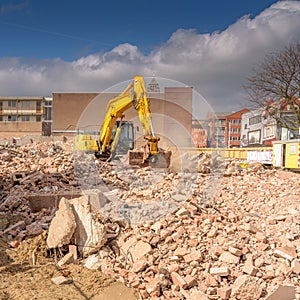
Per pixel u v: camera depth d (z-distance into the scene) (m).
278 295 4.01
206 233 5.44
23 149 16.53
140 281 4.41
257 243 5.21
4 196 8.20
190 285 4.27
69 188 8.80
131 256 4.92
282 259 4.75
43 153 15.45
